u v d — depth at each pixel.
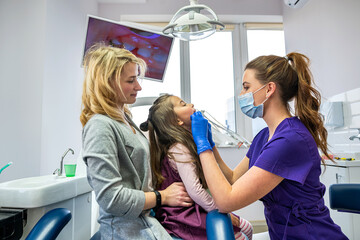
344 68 2.66
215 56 3.87
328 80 2.92
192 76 3.83
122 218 0.93
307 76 1.04
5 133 2.28
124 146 0.96
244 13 3.71
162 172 1.17
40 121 2.27
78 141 2.92
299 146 0.92
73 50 2.86
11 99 2.31
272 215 1.02
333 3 2.80
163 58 2.35
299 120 1.04
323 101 3.02
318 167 0.98
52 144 2.41
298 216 0.95
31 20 2.37
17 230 1.01
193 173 1.09
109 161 0.87
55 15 2.52
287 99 1.07
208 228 0.88
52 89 2.45
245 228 1.18
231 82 3.84
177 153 1.11
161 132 1.20
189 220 1.03
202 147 0.99
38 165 2.22
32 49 2.34
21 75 2.32
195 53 3.86
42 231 0.82
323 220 0.96
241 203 0.90
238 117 3.77
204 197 1.06
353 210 1.20
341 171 2.17
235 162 3.47
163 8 3.67
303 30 3.34
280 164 0.91
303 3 2.73
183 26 1.84
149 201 0.93
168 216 1.07
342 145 2.73
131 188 0.97
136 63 1.06
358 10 2.49
